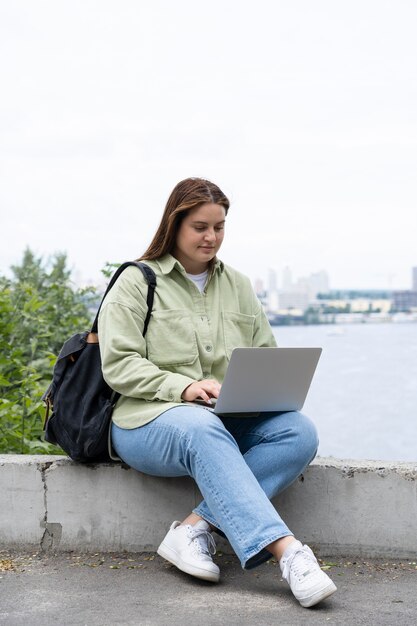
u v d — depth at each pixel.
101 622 2.96
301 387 3.52
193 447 3.24
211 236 3.65
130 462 3.60
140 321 3.59
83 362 3.65
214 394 3.42
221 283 3.84
